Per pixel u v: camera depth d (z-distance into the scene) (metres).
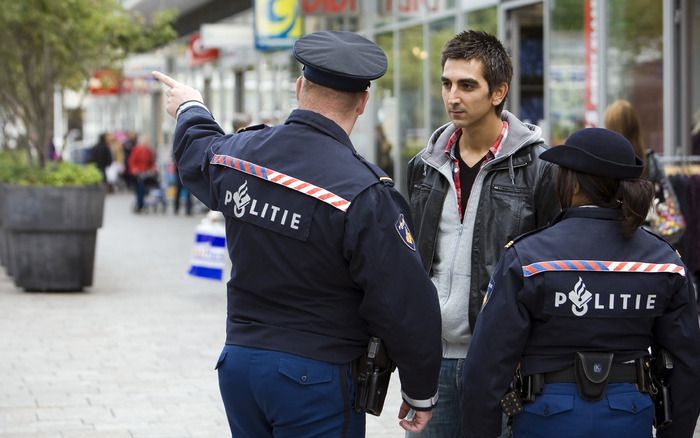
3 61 16.25
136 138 43.59
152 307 13.52
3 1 15.34
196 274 14.53
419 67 18.69
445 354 5.05
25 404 8.48
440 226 5.05
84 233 14.88
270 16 20.16
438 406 5.09
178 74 42.00
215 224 14.43
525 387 4.23
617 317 4.18
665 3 12.57
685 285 4.28
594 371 4.16
